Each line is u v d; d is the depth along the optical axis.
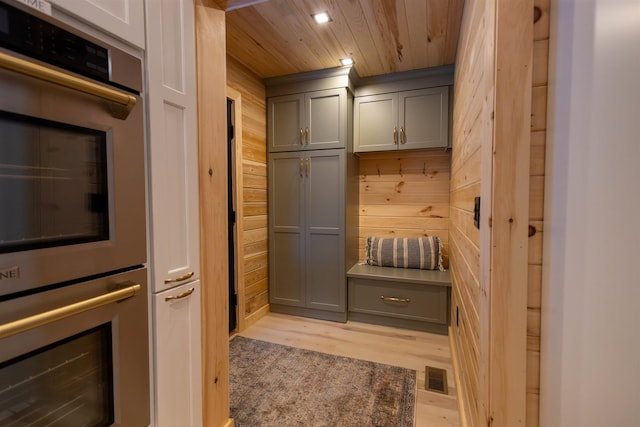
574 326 0.67
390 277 2.66
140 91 0.96
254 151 2.77
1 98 0.63
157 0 1.02
